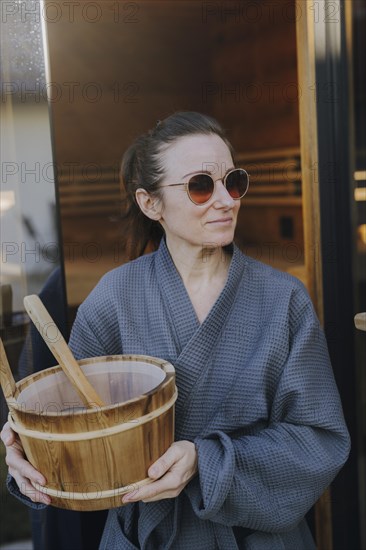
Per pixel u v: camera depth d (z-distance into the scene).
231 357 0.96
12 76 1.24
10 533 1.53
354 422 1.51
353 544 1.55
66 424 0.76
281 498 0.93
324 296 1.46
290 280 1.00
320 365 0.99
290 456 0.92
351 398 1.51
